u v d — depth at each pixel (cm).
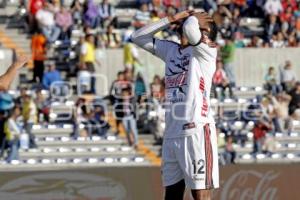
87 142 5616
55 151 5516
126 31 6209
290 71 6334
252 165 4706
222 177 4675
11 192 4534
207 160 1877
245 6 7050
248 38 6912
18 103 5509
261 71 6531
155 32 1992
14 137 5356
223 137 5669
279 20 6900
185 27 1856
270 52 6562
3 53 5950
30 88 5866
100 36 6303
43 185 4562
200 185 1877
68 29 6366
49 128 5606
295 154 5812
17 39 6450
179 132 1891
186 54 1917
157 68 6150
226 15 6719
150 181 4619
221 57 6269
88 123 5666
